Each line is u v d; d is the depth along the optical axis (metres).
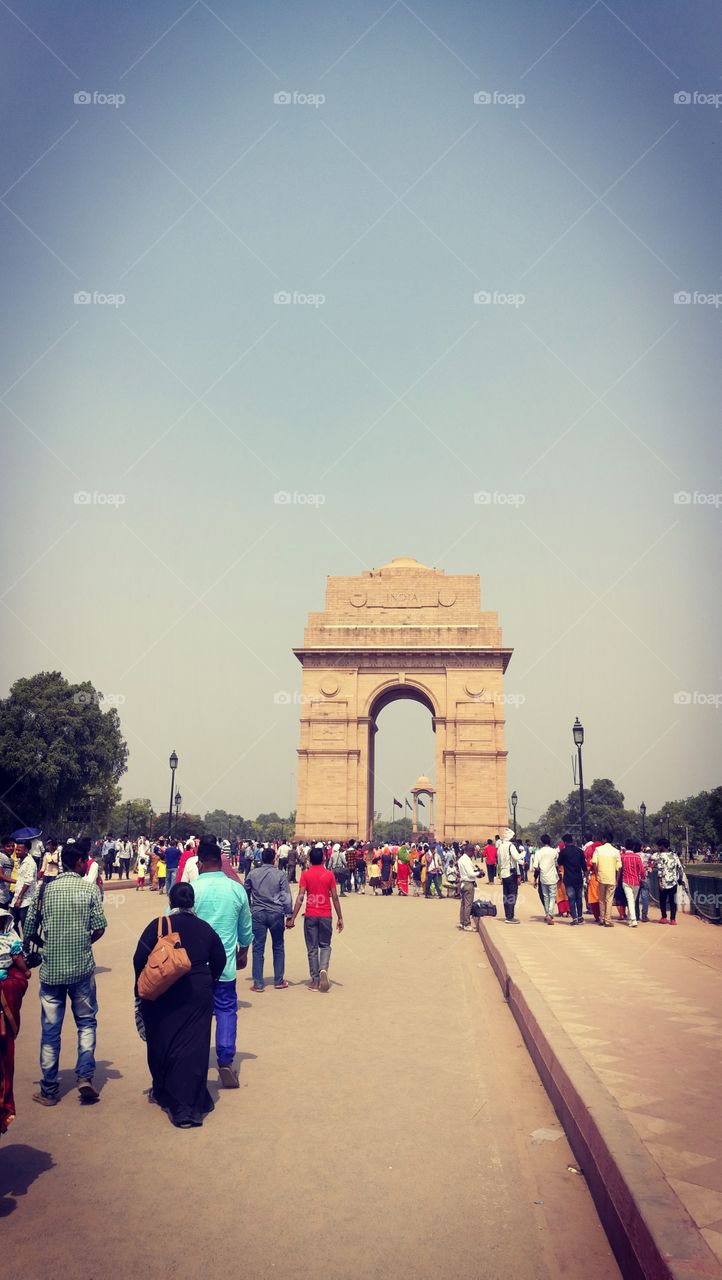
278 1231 8.57
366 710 87.88
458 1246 8.33
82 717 97.44
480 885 62.53
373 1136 11.20
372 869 61.22
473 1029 17.36
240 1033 16.86
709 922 36.53
